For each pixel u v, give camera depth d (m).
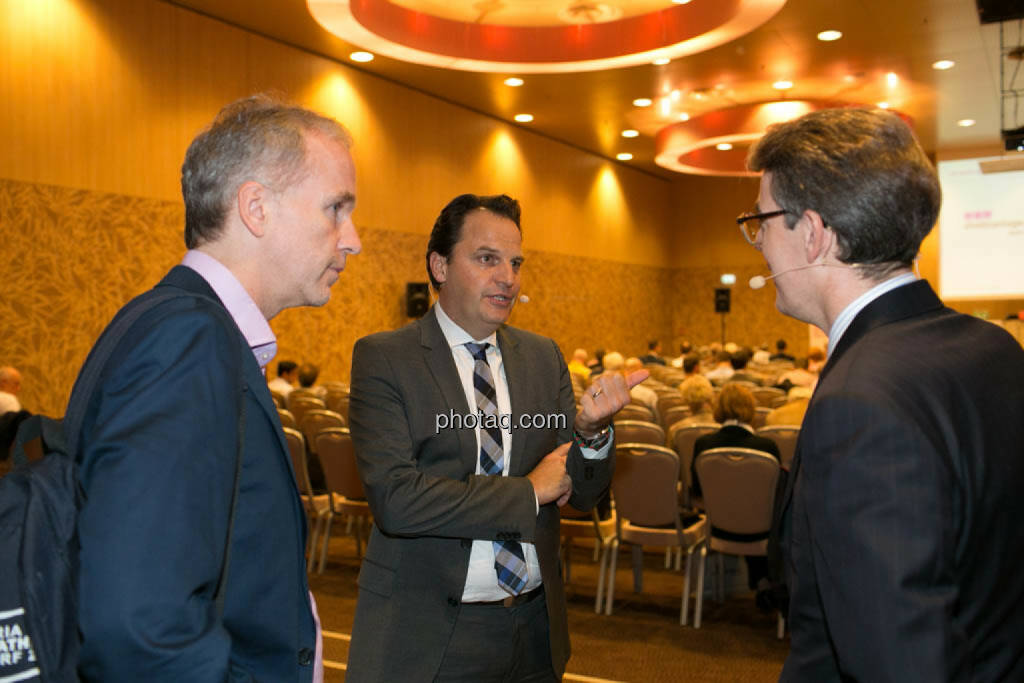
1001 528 0.97
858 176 1.07
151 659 0.84
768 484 4.16
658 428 5.29
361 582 1.80
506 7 9.37
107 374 0.97
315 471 5.66
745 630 4.38
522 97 12.11
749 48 9.77
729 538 4.33
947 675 0.83
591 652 4.04
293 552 1.07
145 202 8.25
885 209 1.07
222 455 0.94
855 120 1.11
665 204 20.03
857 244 1.08
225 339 0.99
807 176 1.10
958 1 8.28
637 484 4.47
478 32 9.88
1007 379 1.05
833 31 9.21
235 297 1.10
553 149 15.12
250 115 1.13
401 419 1.73
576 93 11.83
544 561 1.79
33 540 0.92
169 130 8.49
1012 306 16.56
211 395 0.95
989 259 16.39
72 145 7.61
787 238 1.15
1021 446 1.01
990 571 0.96
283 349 9.73
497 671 1.75
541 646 1.83
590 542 6.48
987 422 0.98
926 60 10.34
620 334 17.77
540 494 1.68
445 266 1.85
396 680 1.68
